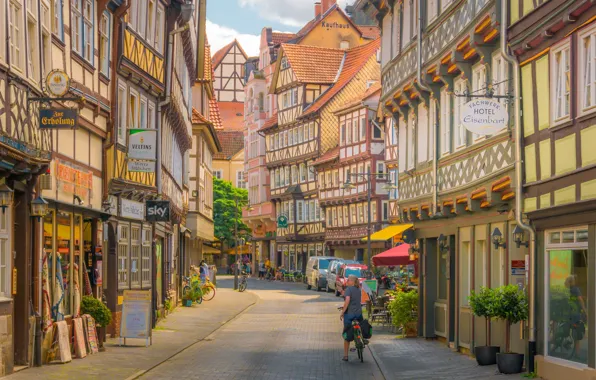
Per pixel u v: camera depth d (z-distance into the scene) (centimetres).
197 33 4719
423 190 2609
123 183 2505
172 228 3966
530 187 1745
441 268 2639
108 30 2408
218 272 10594
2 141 1483
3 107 1548
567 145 1574
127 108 2639
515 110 1795
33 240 1825
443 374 1844
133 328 2378
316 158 7731
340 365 2070
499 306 1773
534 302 1730
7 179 1691
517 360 1769
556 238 1650
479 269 2194
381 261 3139
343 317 2177
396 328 3027
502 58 1967
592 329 1471
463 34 2097
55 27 1934
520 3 1764
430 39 2416
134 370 1862
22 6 1667
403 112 2856
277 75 8406
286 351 2381
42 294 1883
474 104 1745
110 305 2519
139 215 2748
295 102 8094
